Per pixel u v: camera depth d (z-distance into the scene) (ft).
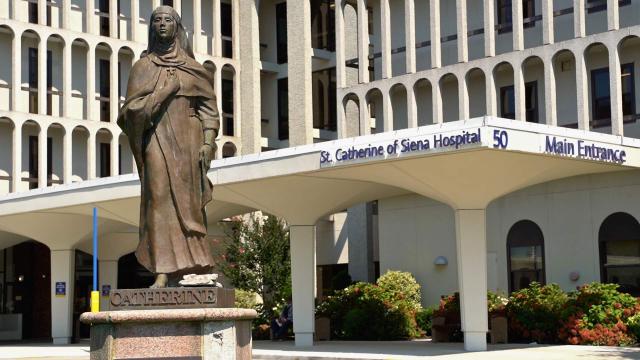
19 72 146.61
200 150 37.96
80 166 155.43
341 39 142.20
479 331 85.15
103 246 131.75
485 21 125.90
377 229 150.51
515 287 109.50
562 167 89.10
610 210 101.60
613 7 113.29
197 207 37.78
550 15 119.85
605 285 91.91
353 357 77.61
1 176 147.43
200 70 38.50
